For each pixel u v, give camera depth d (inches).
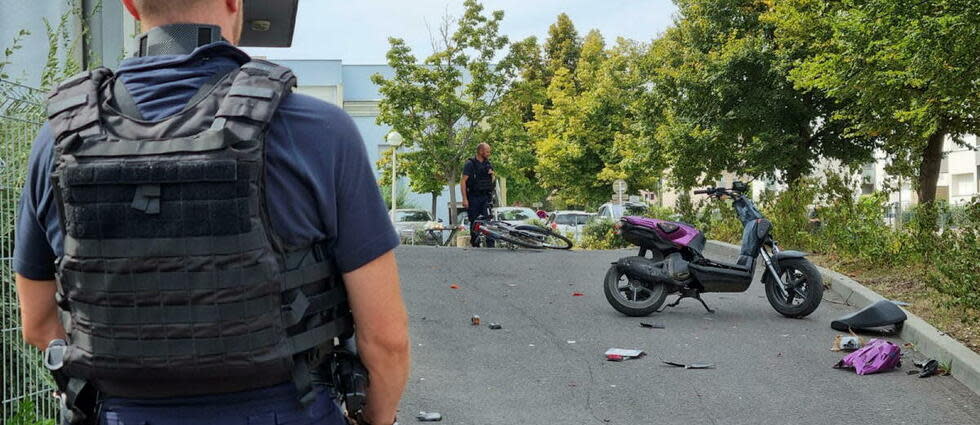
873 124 777.6
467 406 239.3
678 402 244.7
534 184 2561.5
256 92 66.7
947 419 227.6
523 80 1510.8
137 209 63.4
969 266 319.3
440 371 280.5
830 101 1154.0
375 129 2044.8
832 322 348.5
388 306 71.4
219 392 66.5
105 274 64.1
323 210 68.3
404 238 1169.4
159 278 63.6
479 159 719.1
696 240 381.1
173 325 63.7
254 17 530.0
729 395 251.9
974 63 487.8
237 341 64.4
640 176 1891.0
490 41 1481.3
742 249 382.3
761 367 286.7
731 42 1192.8
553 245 713.0
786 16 852.0
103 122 66.9
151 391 66.2
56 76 241.4
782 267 382.6
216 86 68.3
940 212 467.5
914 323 328.8
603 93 1969.7
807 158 1212.5
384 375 73.2
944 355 283.1
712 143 1224.8
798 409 237.5
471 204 717.9
